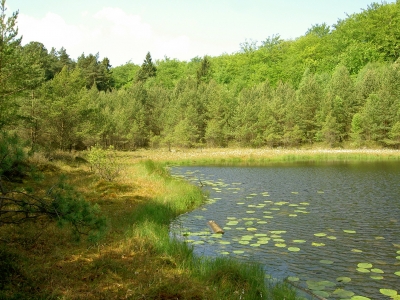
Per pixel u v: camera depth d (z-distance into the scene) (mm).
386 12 76250
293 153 40906
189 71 104000
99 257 6941
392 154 38625
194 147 53438
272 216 11898
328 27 99625
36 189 11203
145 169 20047
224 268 6641
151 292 5422
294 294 5957
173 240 8266
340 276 6926
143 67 101812
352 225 10703
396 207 13109
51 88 29812
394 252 8312
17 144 6164
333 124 48531
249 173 24625
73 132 30250
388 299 5953
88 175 17078
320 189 17375
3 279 5270
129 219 10117
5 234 7527
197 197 14664
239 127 53094
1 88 13359
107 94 66875
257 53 98375
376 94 48844
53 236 7828
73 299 5074
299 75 81688
